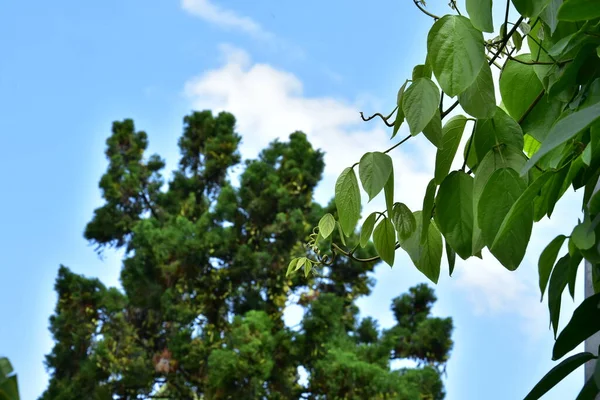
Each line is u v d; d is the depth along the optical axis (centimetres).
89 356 1073
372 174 78
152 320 1096
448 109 77
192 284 1098
